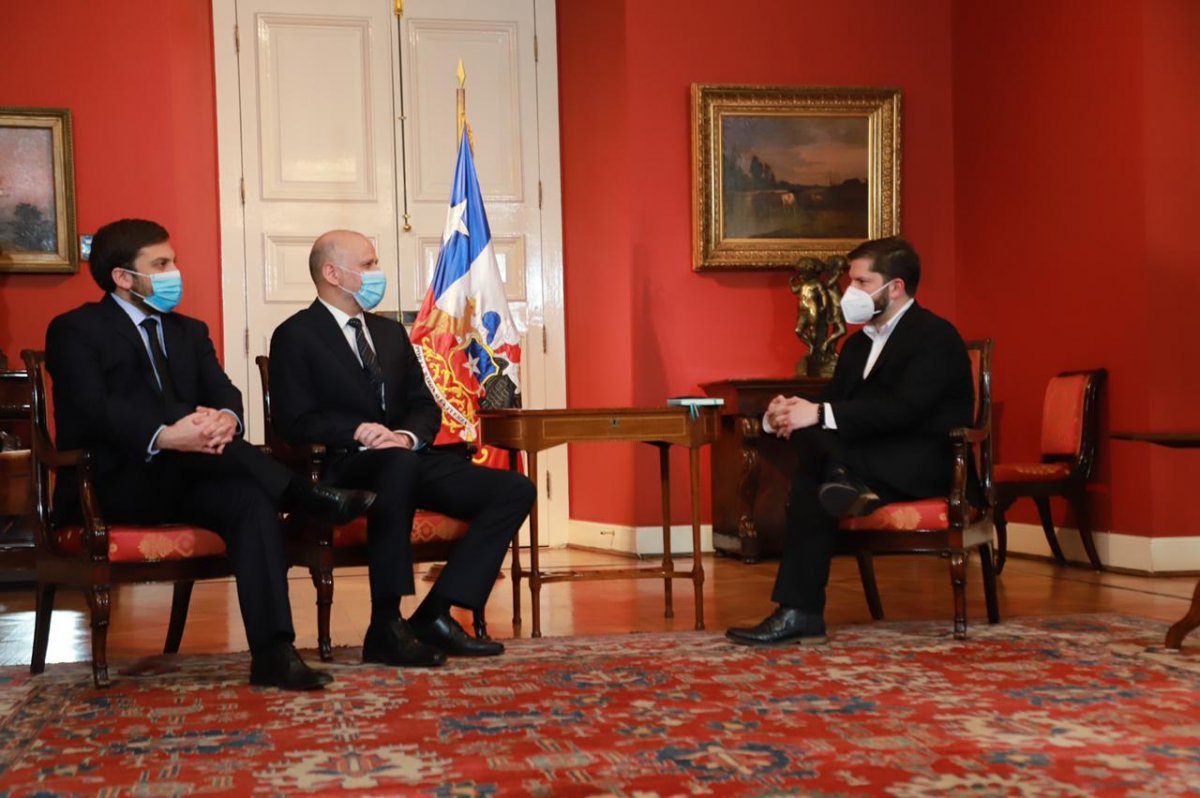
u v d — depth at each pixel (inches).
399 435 147.4
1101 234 224.1
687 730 104.2
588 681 125.9
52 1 239.1
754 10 264.4
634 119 258.7
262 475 132.3
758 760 94.3
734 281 263.9
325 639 141.5
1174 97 214.5
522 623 171.3
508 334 220.1
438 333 215.8
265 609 127.6
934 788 86.5
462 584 142.2
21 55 237.5
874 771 90.9
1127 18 217.2
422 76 268.1
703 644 147.7
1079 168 229.6
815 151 263.7
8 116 235.0
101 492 135.2
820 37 267.1
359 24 265.3
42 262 236.4
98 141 241.0
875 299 154.9
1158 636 148.0
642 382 258.7
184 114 253.9
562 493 274.4
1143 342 214.1
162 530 131.1
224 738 104.2
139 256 138.7
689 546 257.3
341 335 151.4
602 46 264.2
